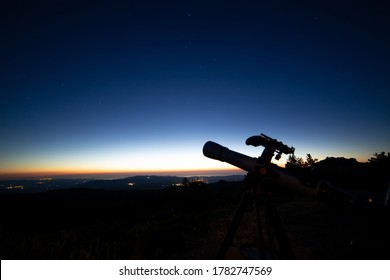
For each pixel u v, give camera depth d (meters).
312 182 2.43
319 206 8.60
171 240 6.23
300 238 5.59
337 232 5.63
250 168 2.92
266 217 2.91
